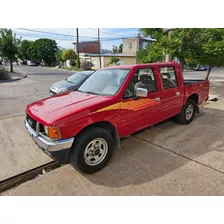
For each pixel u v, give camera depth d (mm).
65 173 2742
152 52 10852
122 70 3275
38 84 12945
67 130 2350
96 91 3230
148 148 3447
